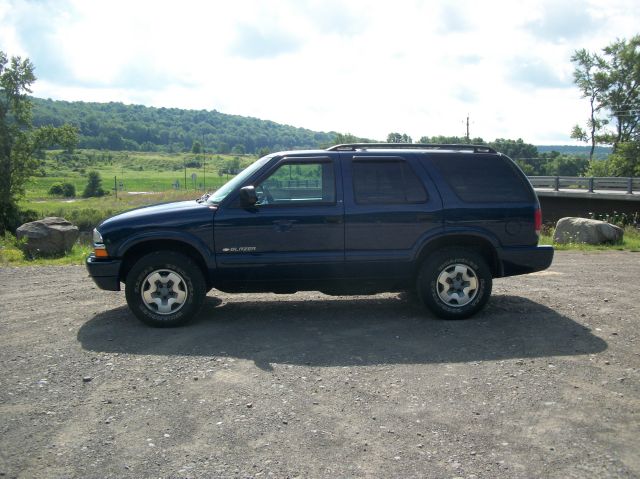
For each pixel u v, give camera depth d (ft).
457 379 15.42
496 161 21.61
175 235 20.22
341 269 20.75
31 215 137.80
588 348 17.97
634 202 104.32
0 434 12.44
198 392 14.64
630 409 13.53
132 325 20.86
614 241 48.24
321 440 12.09
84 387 15.02
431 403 13.91
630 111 203.92
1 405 13.94
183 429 12.61
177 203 21.99
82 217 149.48
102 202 206.28
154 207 21.61
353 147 21.58
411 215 20.71
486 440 12.07
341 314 22.30
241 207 20.42
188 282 20.35
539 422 12.88
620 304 23.68
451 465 11.09
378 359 17.03
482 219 21.04
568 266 34.50
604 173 205.36
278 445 11.89
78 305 24.04
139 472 10.90
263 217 20.36
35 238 42.70
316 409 13.60
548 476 10.69
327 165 20.93
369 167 21.03
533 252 21.36
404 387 14.89
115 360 17.07
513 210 21.22
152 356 17.43
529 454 11.49
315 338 19.16
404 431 12.48
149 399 14.21
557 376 15.60
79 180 408.05
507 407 13.66
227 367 16.43
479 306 21.16
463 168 21.35
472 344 18.40
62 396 14.44
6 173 131.23
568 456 11.41
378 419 13.06
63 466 11.12
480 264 21.01
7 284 28.91
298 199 20.75
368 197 20.76
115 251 20.40
